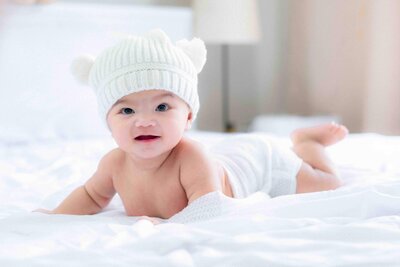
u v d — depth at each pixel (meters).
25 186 1.17
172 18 2.40
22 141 1.97
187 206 0.83
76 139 2.06
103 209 0.99
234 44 2.94
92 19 2.19
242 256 0.58
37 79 2.09
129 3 2.57
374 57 2.27
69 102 2.14
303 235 0.66
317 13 2.66
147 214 0.92
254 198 0.86
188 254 0.60
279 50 2.97
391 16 2.19
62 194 1.05
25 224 0.78
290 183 1.02
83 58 0.90
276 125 2.40
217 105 2.93
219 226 0.70
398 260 0.57
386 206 0.79
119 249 0.62
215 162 0.90
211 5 2.47
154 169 0.88
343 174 1.13
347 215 0.78
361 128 2.41
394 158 1.30
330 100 2.60
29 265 0.58
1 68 2.03
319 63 2.66
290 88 2.89
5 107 2.04
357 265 0.57
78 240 0.68
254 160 1.02
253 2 2.56
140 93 0.81
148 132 0.80
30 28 2.07
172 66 0.83
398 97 2.18
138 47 0.83
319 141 1.11
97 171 0.96
